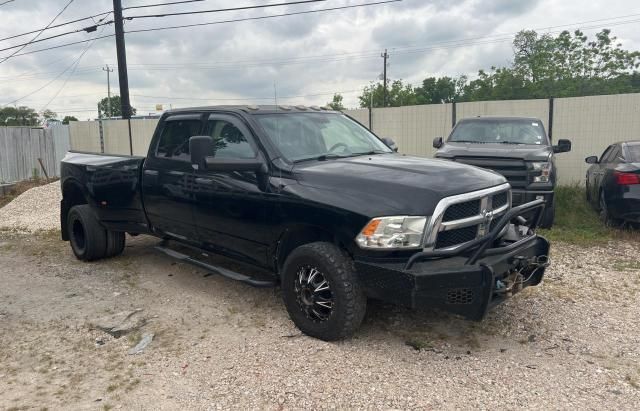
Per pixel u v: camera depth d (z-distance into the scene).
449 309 3.88
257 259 4.95
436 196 3.92
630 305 5.11
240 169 4.68
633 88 43.69
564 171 14.00
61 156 21.11
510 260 4.14
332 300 4.20
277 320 4.86
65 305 5.52
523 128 9.88
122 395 3.67
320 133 5.32
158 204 5.93
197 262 5.58
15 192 16.02
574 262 6.65
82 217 6.93
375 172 4.36
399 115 15.75
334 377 3.77
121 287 6.04
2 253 8.01
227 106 5.46
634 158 8.39
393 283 3.90
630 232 8.20
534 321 4.73
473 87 53.53
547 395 3.51
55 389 3.78
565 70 41.25
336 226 4.14
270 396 3.56
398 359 4.04
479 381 3.70
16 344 4.59
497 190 4.39
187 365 4.06
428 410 3.35
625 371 3.82
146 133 20.34
